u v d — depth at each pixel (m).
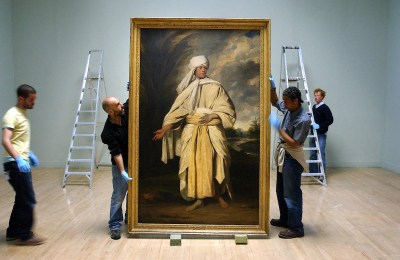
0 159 6.91
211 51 3.71
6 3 7.10
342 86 7.39
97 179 6.48
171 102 3.72
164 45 3.70
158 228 3.74
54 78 7.35
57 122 7.41
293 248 3.52
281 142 3.82
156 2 7.20
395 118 7.07
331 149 7.50
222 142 3.72
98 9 7.25
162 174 3.74
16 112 3.38
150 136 3.73
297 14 7.26
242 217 3.74
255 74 3.71
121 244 3.59
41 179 6.46
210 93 3.72
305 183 6.16
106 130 3.69
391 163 7.21
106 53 7.30
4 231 3.92
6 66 7.10
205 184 3.73
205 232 3.71
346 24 7.30
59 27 7.28
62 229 4.00
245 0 7.21
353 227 4.08
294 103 3.60
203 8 7.20
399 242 3.65
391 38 7.20
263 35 3.68
